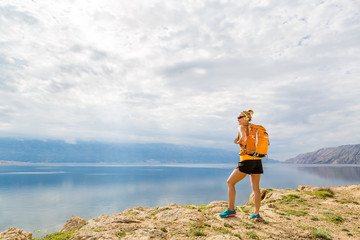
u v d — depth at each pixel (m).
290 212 6.62
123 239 3.74
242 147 4.99
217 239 3.73
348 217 6.40
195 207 7.63
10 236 3.92
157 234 4.00
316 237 4.43
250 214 5.89
